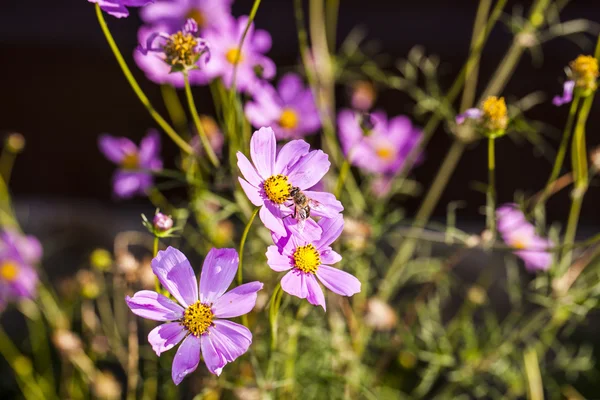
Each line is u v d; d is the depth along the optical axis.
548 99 1.08
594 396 0.93
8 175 1.16
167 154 1.15
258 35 0.77
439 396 0.87
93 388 0.82
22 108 1.14
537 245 0.79
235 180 0.68
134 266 0.68
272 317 0.60
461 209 1.18
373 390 0.82
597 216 1.17
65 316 0.86
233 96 0.65
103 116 1.15
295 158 0.59
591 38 1.06
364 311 0.78
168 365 0.77
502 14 1.07
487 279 1.01
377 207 0.80
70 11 1.10
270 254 0.56
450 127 0.79
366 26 1.09
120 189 0.82
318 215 0.58
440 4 1.10
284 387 0.73
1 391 0.90
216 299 0.56
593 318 1.02
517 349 0.87
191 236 0.82
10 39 1.09
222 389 0.75
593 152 0.73
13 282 0.84
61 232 1.12
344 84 1.06
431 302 0.84
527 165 1.13
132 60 1.11
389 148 0.85
